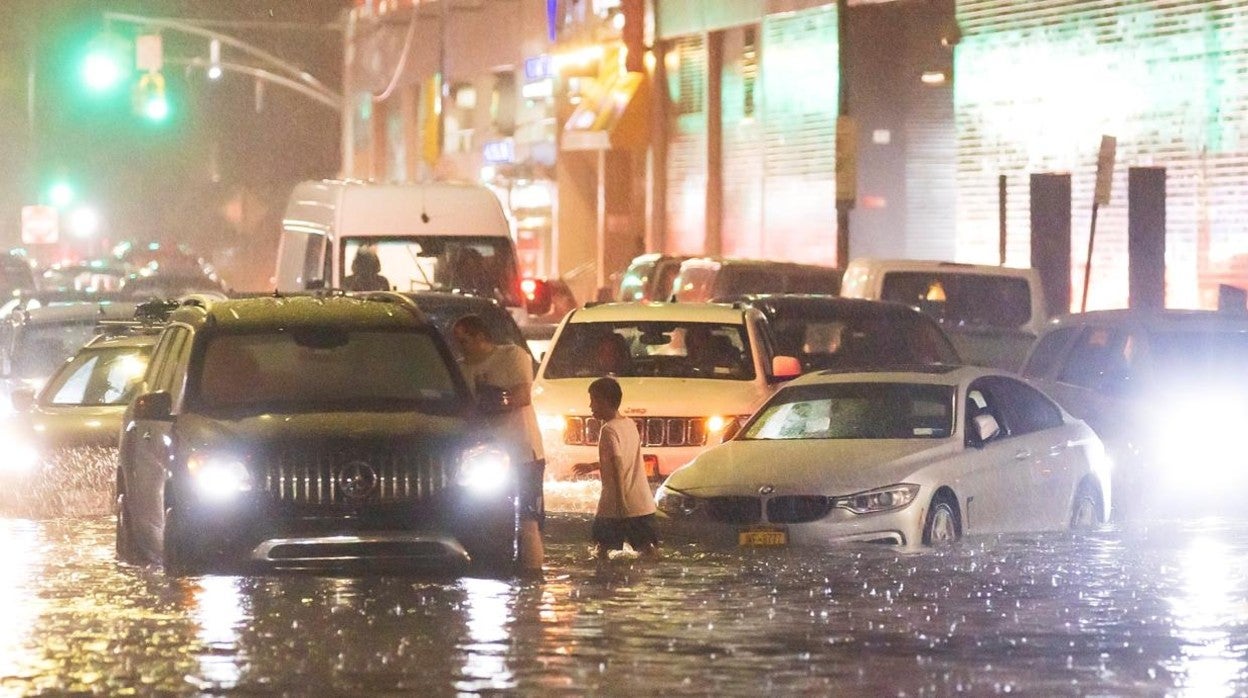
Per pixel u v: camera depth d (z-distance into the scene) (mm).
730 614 30141
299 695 23547
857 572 35188
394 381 35500
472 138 177500
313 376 35344
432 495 32812
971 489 39969
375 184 74125
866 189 117625
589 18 148625
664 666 25531
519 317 72812
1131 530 42562
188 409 34344
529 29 163375
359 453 32688
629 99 138125
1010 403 43031
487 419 34219
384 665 25484
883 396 42469
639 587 33094
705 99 132375
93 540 41031
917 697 23484
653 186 139125
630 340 52844
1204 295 87938
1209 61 87812
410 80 193375
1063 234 75562
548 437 49781
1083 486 43875
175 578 32781
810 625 29062
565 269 153500
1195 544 39719
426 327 36344
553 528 42875
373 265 72062
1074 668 25578
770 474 39281
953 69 111500
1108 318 51938
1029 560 36938
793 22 121812
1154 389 49531
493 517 32906
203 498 32469
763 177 125938
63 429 48406
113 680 24469
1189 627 29000
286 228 80938
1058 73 97250
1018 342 69625
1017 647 27234
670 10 136125
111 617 29406
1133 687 24203
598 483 49719
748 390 49969
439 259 72688
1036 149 98812
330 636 27766
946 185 117250
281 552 32312
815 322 58688
